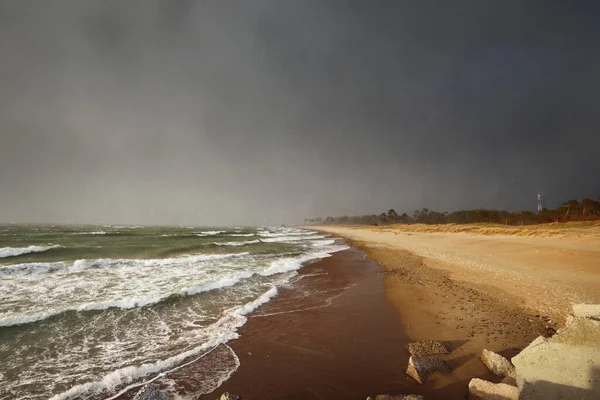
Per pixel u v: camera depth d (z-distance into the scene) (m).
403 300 11.43
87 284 12.70
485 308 9.89
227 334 8.02
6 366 6.04
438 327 8.42
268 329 8.51
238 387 5.55
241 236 52.84
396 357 6.79
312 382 5.73
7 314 8.66
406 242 40.50
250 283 13.98
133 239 36.62
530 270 16.14
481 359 6.25
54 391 5.27
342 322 9.14
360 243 41.16
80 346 7.06
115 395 5.21
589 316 4.81
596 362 3.71
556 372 3.93
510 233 43.06
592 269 15.49
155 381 5.68
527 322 8.51
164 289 12.16
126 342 7.37
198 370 6.14
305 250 30.14
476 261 20.03
